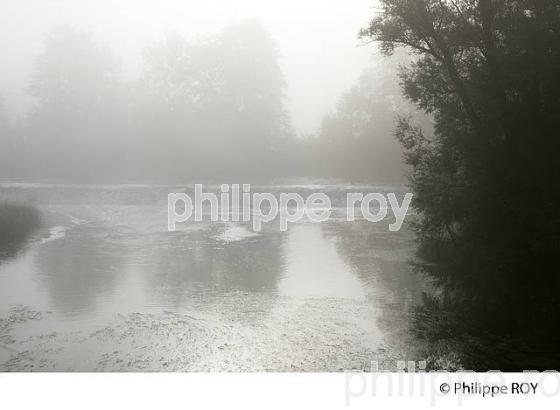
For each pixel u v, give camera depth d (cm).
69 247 2098
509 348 990
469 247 1349
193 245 2152
